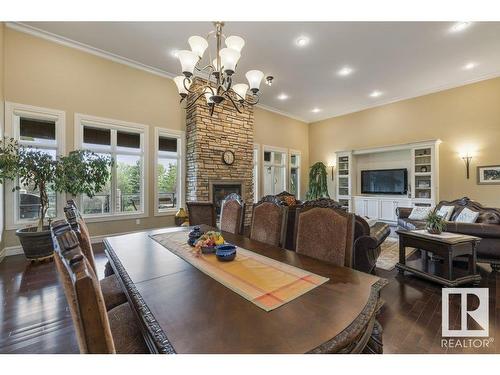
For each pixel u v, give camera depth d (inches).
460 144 218.7
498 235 122.2
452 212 179.6
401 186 256.4
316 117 328.2
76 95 163.2
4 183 139.0
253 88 98.0
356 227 102.6
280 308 38.4
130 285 47.3
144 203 194.9
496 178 201.2
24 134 149.3
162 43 158.7
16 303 90.4
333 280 49.4
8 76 140.2
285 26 138.6
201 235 80.0
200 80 206.1
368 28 140.9
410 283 113.9
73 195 145.3
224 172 223.6
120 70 182.1
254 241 83.1
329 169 321.7
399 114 258.1
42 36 149.9
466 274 114.0
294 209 121.1
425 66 187.8
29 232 128.7
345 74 201.2
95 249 158.1
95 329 24.9
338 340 30.9
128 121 185.8
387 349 67.2
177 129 213.9
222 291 44.5
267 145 293.7
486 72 197.9
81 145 165.2
